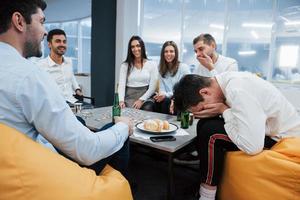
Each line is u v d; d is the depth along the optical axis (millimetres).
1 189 737
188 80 1414
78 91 3109
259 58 3547
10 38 845
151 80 3148
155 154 2242
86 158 893
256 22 3486
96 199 814
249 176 1211
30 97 782
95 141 907
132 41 3162
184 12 3953
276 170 1131
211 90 1371
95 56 4184
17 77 778
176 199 1771
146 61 3244
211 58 2379
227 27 3668
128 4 4039
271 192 1153
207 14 3807
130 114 2281
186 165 2219
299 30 3207
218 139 1333
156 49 4309
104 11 3949
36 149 797
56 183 771
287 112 1330
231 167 1305
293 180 1105
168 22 4133
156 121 1724
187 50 4047
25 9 839
